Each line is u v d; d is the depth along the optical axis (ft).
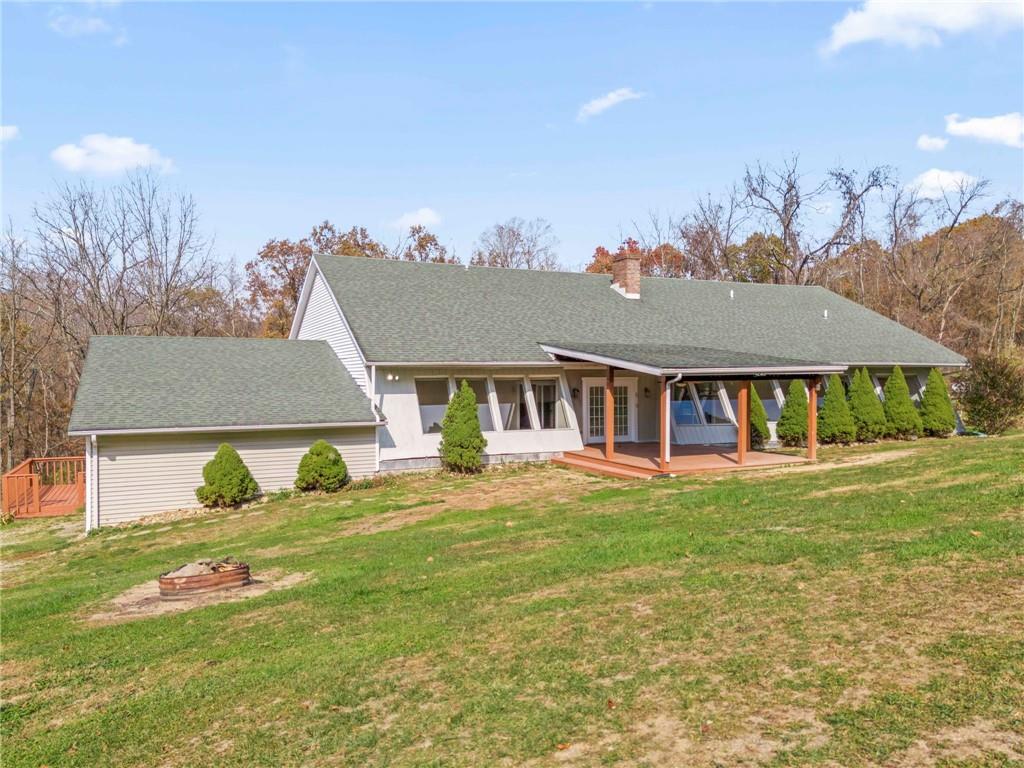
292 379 63.67
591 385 73.82
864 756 12.87
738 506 37.32
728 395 74.54
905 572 22.44
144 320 122.52
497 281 81.00
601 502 45.06
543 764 14.06
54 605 31.30
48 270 109.09
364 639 22.40
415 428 63.98
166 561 39.63
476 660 19.62
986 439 69.10
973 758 12.44
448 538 37.14
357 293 70.49
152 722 18.35
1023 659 15.78
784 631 18.94
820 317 89.92
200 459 55.52
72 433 50.37
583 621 21.54
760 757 13.24
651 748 14.07
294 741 16.44
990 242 146.41
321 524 46.26
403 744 15.64
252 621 25.93
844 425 73.26
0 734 18.67
